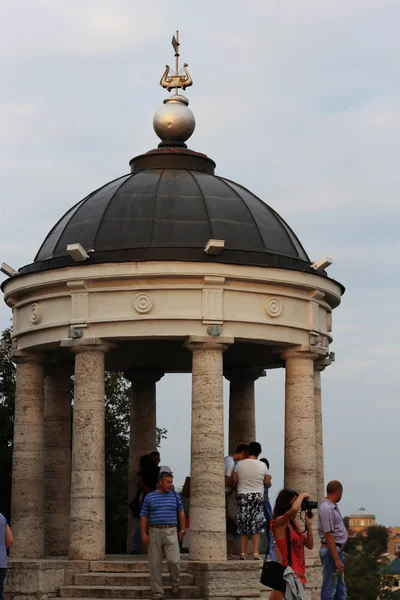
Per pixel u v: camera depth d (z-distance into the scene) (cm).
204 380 2739
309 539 1962
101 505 2750
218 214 2925
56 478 3291
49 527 3259
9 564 2645
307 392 2934
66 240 2972
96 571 2680
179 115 3278
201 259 2755
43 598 2567
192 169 3183
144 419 3547
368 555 9862
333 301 3133
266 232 2973
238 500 2700
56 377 3334
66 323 2842
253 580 2566
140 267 2748
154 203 2933
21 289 2966
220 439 2723
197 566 2578
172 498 2461
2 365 4938
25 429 3052
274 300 2861
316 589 2862
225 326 2784
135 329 2767
